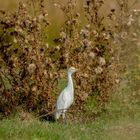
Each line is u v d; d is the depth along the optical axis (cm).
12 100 2011
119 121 1956
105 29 2098
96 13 2091
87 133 1872
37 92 2008
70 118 1997
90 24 2098
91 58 2017
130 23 2072
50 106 2009
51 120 1994
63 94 1969
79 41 2033
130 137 1838
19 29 1995
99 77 2056
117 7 2512
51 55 2055
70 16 2058
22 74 2009
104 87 2062
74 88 2044
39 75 2002
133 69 2117
